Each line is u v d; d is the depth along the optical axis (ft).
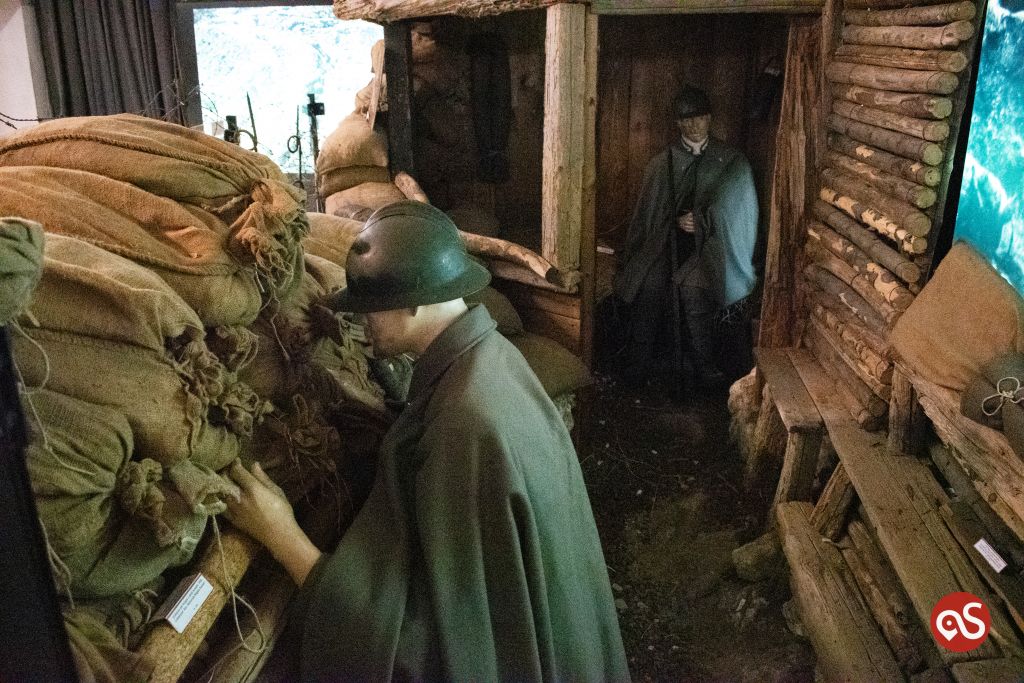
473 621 4.90
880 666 7.66
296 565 5.06
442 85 14.78
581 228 11.44
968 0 7.59
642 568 10.68
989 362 7.04
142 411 4.57
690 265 13.97
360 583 4.91
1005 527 7.38
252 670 5.05
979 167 7.69
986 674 6.45
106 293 4.48
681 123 13.57
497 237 14.08
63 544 4.17
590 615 5.78
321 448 5.86
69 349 4.45
